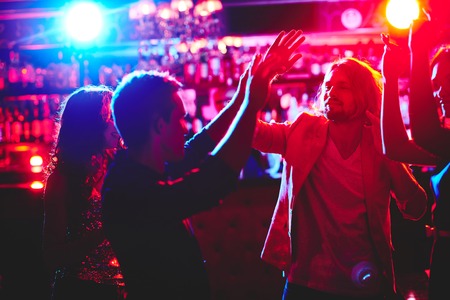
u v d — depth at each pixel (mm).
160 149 1610
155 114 1572
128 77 1637
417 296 3324
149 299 1535
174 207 1461
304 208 2195
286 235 2283
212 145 1875
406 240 3791
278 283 4062
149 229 1509
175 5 5949
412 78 1632
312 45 6414
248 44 6324
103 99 2104
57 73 6043
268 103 6148
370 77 2191
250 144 1418
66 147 2062
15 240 4539
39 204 4539
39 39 6762
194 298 1557
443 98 1929
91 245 2012
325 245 2139
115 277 2057
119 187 1537
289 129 2248
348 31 5883
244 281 4086
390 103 1808
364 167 2127
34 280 4488
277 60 1443
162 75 1628
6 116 6332
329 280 2127
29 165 6270
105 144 2111
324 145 2158
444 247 1855
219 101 6215
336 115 2113
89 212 2059
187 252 1564
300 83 5793
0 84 6070
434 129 1619
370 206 2117
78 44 5328
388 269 2129
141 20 6164
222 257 4098
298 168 2182
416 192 2186
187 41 5926
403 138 1813
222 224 4105
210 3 5918
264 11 6754
